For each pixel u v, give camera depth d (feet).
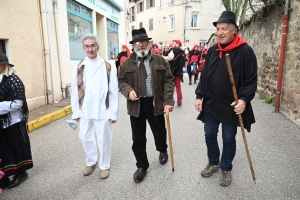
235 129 8.48
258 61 24.58
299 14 14.49
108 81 9.25
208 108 8.82
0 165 8.76
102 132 9.34
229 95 8.17
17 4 18.22
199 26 76.23
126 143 13.29
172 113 19.20
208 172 9.45
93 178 9.73
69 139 14.14
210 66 8.48
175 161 10.86
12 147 8.96
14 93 8.52
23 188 9.14
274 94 19.76
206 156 11.29
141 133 9.34
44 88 21.62
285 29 16.29
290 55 15.80
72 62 26.43
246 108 8.29
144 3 93.45
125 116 19.12
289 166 10.02
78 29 28.68
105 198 8.39
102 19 36.70
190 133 14.47
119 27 46.09
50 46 21.89
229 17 7.66
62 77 24.16
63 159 11.49
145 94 9.17
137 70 9.06
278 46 18.81
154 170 10.12
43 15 20.99
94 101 9.14
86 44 8.70
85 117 9.21
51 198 8.49
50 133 15.24
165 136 10.28
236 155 11.15
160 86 9.24
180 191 8.63
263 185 8.76
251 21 26.35
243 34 30.81
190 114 18.81
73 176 9.92
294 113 15.14
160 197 8.32
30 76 19.77
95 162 10.22
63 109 19.84
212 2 76.07
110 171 10.23
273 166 10.06
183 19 73.97
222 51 8.12
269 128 14.52
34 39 20.11
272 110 18.34
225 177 8.87
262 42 23.16
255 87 7.84
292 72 15.47
